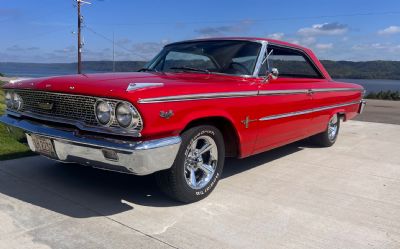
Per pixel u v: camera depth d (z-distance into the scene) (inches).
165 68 189.9
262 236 124.2
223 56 179.9
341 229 132.2
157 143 126.0
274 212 143.9
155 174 141.6
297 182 182.4
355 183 184.9
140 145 122.6
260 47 183.0
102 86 128.5
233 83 160.6
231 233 125.2
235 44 185.0
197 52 188.4
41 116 147.2
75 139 130.7
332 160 230.1
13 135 162.4
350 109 278.2
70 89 132.4
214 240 120.0
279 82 189.3
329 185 179.9
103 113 127.3
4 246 111.1
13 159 196.7
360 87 292.7
